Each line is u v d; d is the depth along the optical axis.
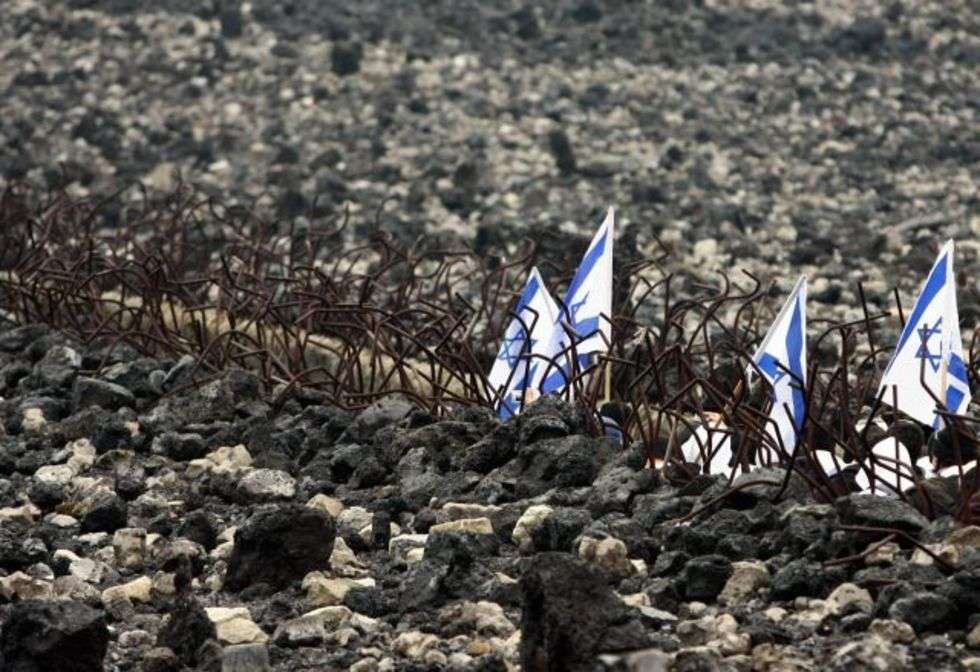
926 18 111.44
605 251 31.45
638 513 24.81
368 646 21.61
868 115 93.38
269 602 23.12
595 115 91.75
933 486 24.50
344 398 34.25
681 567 22.75
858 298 56.88
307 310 40.50
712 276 60.22
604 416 30.62
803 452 25.98
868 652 19.08
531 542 24.42
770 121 91.88
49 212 60.25
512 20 106.94
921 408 26.52
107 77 98.50
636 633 18.70
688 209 72.88
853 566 22.17
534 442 27.72
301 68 98.56
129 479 29.23
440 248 62.84
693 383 27.62
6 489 29.25
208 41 103.38
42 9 109.00
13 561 25.09
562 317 31.61
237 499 28.28
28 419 33.62
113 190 79.69
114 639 22.19
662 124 90.12
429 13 108.44
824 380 38.84
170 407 33.25
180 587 23.11
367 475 28.73
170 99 94.94
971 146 86.81
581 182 79.19
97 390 34.28
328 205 75.06
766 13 111.44
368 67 98.31
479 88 95.62
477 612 21.80
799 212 74.00
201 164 84.50
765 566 22.42
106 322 38.12
